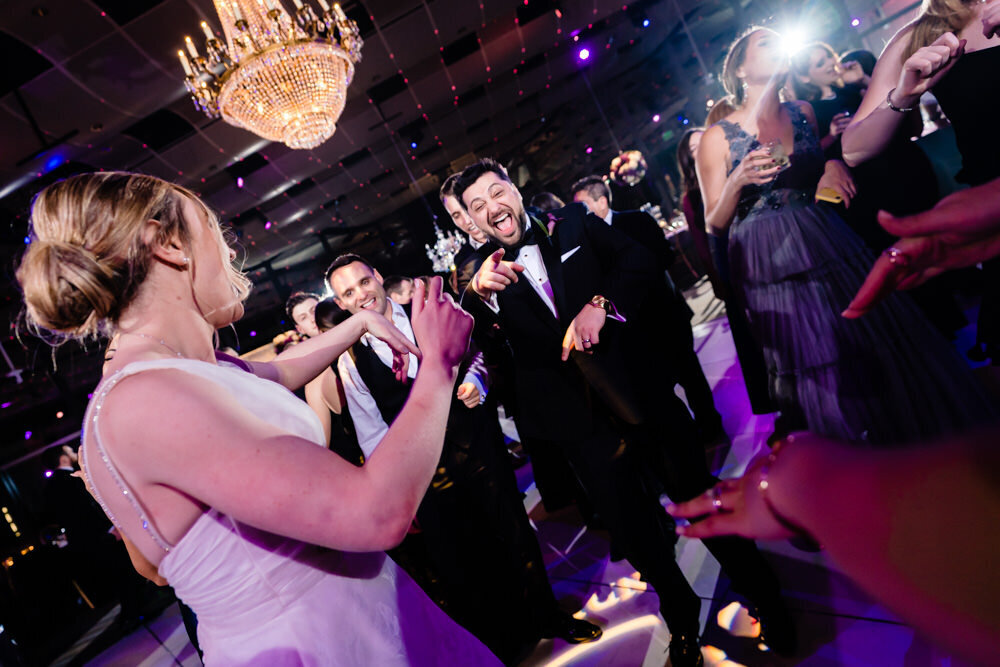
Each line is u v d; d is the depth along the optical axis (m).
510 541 2.05
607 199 3.55
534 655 2.01
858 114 2.17
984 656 0.24
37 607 5.38
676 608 1.60
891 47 1.98
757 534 0.38
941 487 0.26
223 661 0.76
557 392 1.64
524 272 1.67
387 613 0.85
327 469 0.62
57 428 11.08
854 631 1.49
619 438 1.59
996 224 0.48
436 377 0.75
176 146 7.05
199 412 0.63
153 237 0.79
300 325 3.37
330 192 11.72
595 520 2.71
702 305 6.02
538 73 10.44
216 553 0.73
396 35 6.98
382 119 9.41
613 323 1.56
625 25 9.83
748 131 2.06
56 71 4.94
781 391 2.05
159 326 0.78
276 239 12.92
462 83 9.39
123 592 4.38
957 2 1.73
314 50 4.02
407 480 0.65
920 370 1.78
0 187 6.20
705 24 10.49
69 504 4.32
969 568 0.24
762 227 2.01
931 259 0.50
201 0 4.84
